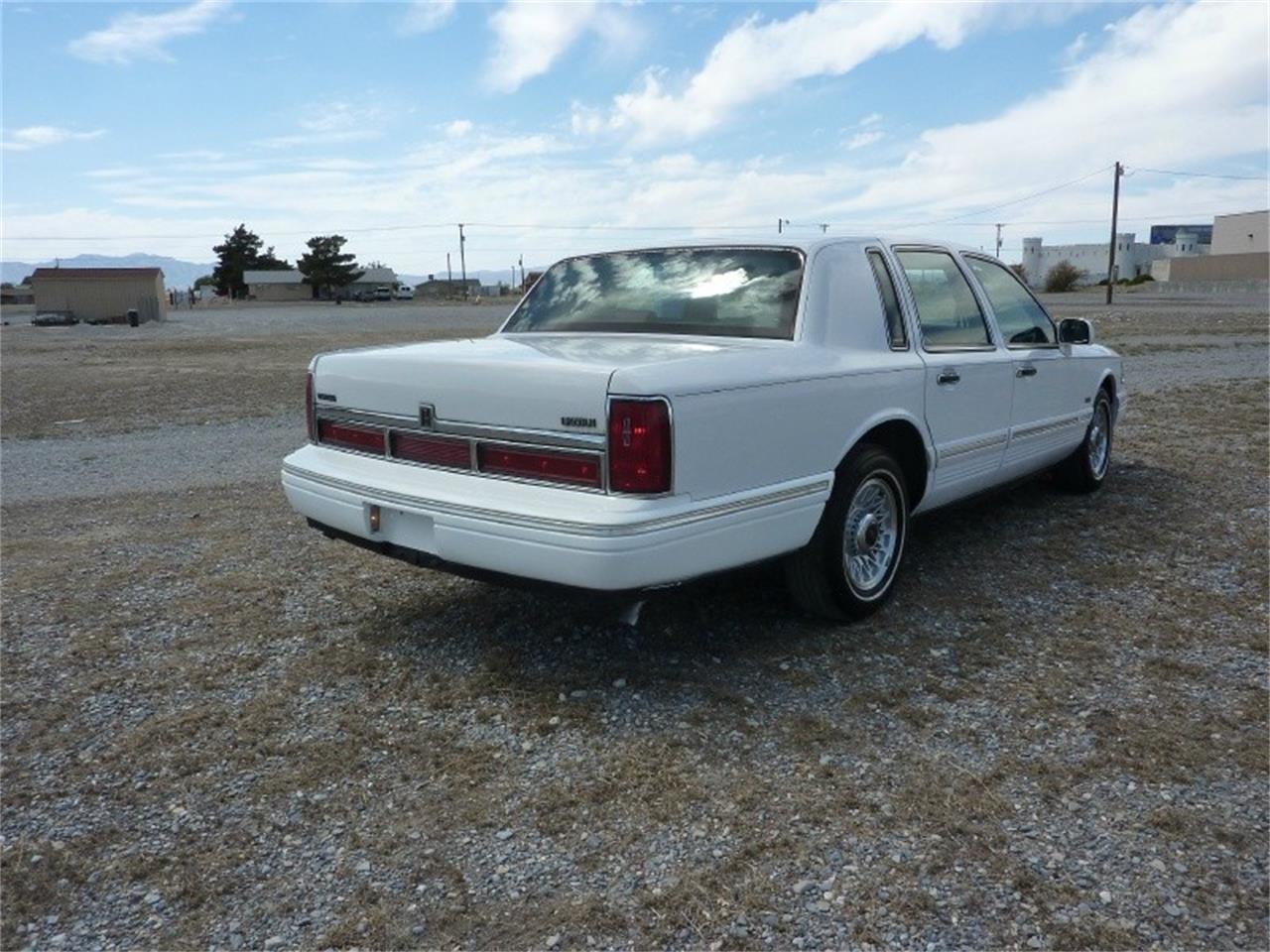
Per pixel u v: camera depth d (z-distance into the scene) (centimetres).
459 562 381
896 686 391
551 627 460
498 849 291
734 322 441
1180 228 12362
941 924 254
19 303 8488
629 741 351
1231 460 812
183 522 691
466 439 388
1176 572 521
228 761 346
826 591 435
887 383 449
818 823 299
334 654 438
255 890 276
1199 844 286
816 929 254
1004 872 275
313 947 253
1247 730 352
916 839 291
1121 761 332
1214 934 249
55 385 1777
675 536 350
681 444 351
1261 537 579
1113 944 246
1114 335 2414
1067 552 558
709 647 433
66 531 671
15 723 377
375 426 428
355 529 423
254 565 574
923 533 602
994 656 418
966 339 531
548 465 364
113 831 306
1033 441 591
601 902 266
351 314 5662
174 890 277
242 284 11994
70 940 258
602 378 348
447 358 395
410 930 258
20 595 527
